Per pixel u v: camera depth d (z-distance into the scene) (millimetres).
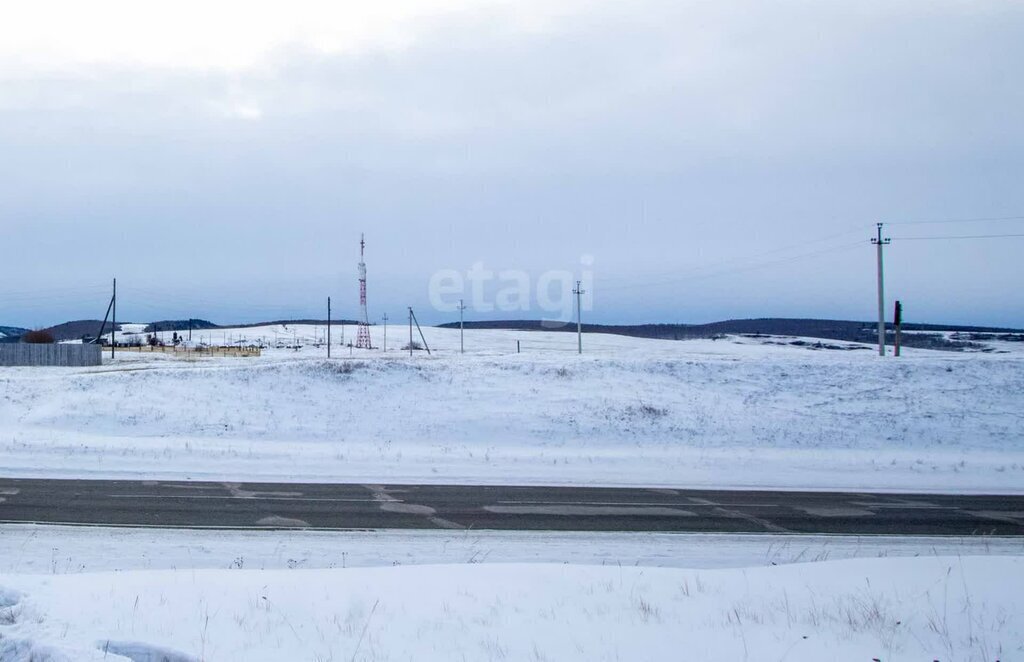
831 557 10883
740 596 7660
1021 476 18828
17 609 6578
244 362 40281
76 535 11188
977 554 11078
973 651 6152
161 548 10570
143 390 26062
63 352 50500
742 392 27344
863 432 23656
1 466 17469
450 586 7836
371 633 6316
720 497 15523
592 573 8547
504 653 5918
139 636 6008
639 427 23719
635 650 6043
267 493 14836
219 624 6402
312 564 9930
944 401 26016
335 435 23016
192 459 18875
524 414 24562
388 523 12406
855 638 6402
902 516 13828
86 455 19062
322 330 112188
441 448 21422
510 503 14328
